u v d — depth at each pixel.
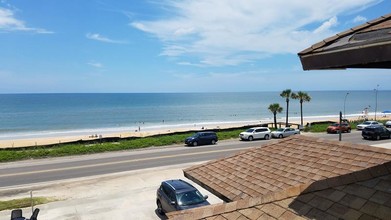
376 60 2.65
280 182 6.52
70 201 18.80
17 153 32.22
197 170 8.39
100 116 116.44
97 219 16.19
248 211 4.36
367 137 40.56
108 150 35.84
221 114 128.88
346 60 2.90
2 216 16.62
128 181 22.89
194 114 128.62
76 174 25.38
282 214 4.11
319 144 7.84
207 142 39.41
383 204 3.78
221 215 4.44
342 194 4.18
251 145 38.38
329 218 3.81
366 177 4.41
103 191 20.72
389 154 6.27
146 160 30.08
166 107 166.50
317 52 3.24
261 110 149.62
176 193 15.22
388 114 119.12
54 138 58.50
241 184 6.96
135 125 87.94
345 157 6.75
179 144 40.06
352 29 3.63
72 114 123.00
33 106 163.50
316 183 4.52
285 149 8.20
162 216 16.42
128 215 16.62
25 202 18.52
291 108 166.38
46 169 27.28
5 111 134.50
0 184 22.92
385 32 3.11
